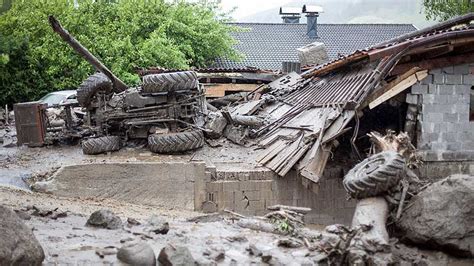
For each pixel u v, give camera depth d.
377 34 41.09
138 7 30.47
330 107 14.73
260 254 7.32
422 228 8.25
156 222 8.86
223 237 8.26
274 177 13.89
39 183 13.43
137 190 13.87
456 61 14.34
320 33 40.72
